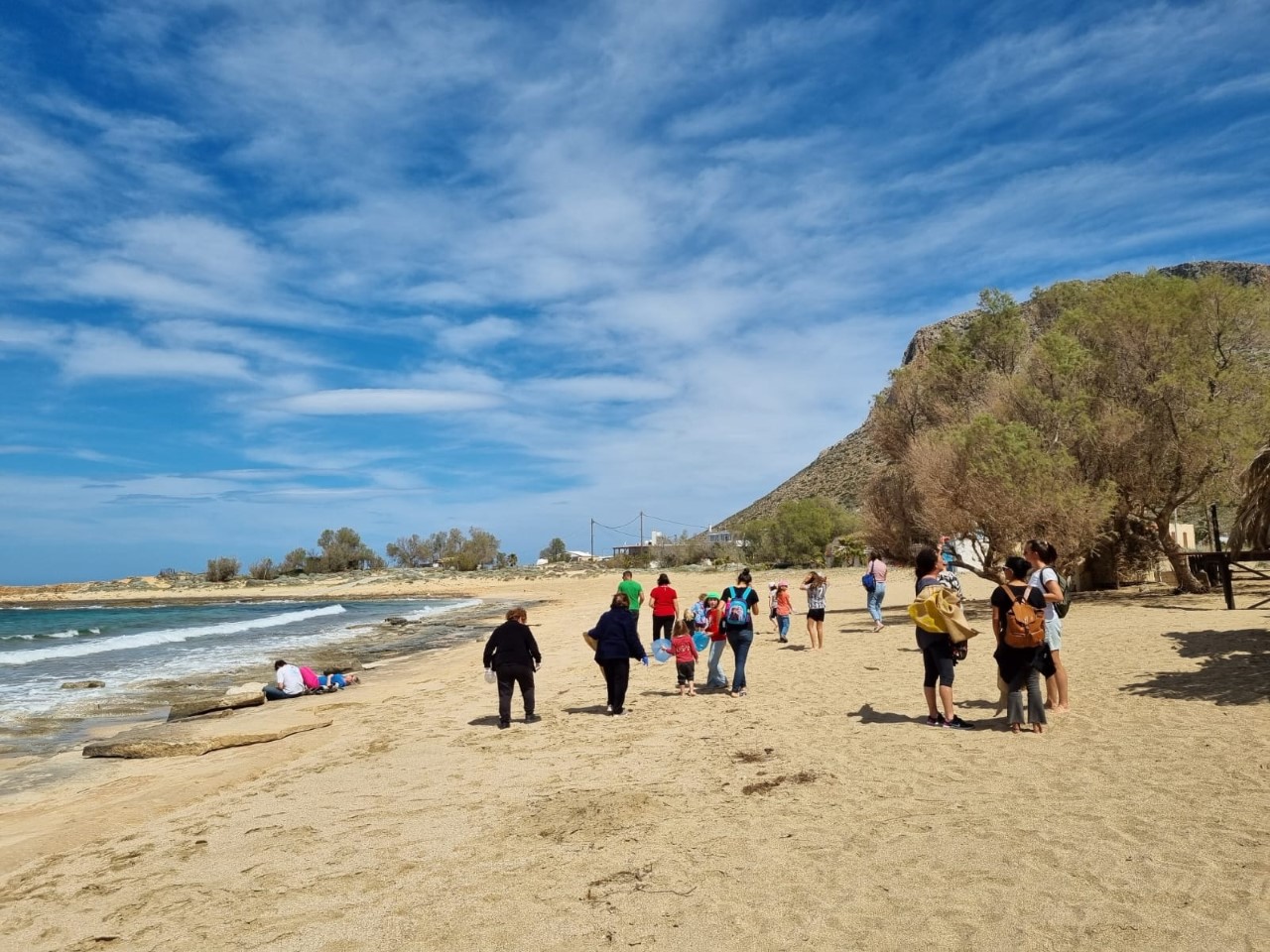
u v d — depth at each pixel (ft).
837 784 21.75
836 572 182.50
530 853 18.31
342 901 16.26
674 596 50.55
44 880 19.22
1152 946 12.22
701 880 16.07
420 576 308.81
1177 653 38.96
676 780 23.49
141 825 23.58
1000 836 17.02
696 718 32.78
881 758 24.09
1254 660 34.86
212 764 32.48
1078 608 66.54
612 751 28.12
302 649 89.15
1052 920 13.24
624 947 13.55
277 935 14.87
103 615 179.63
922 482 70.85
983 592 100.22
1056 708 28.89
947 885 14.89
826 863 16.39
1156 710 27.40
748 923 14.06
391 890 16.71
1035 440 63.93
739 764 24.81
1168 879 14.37
